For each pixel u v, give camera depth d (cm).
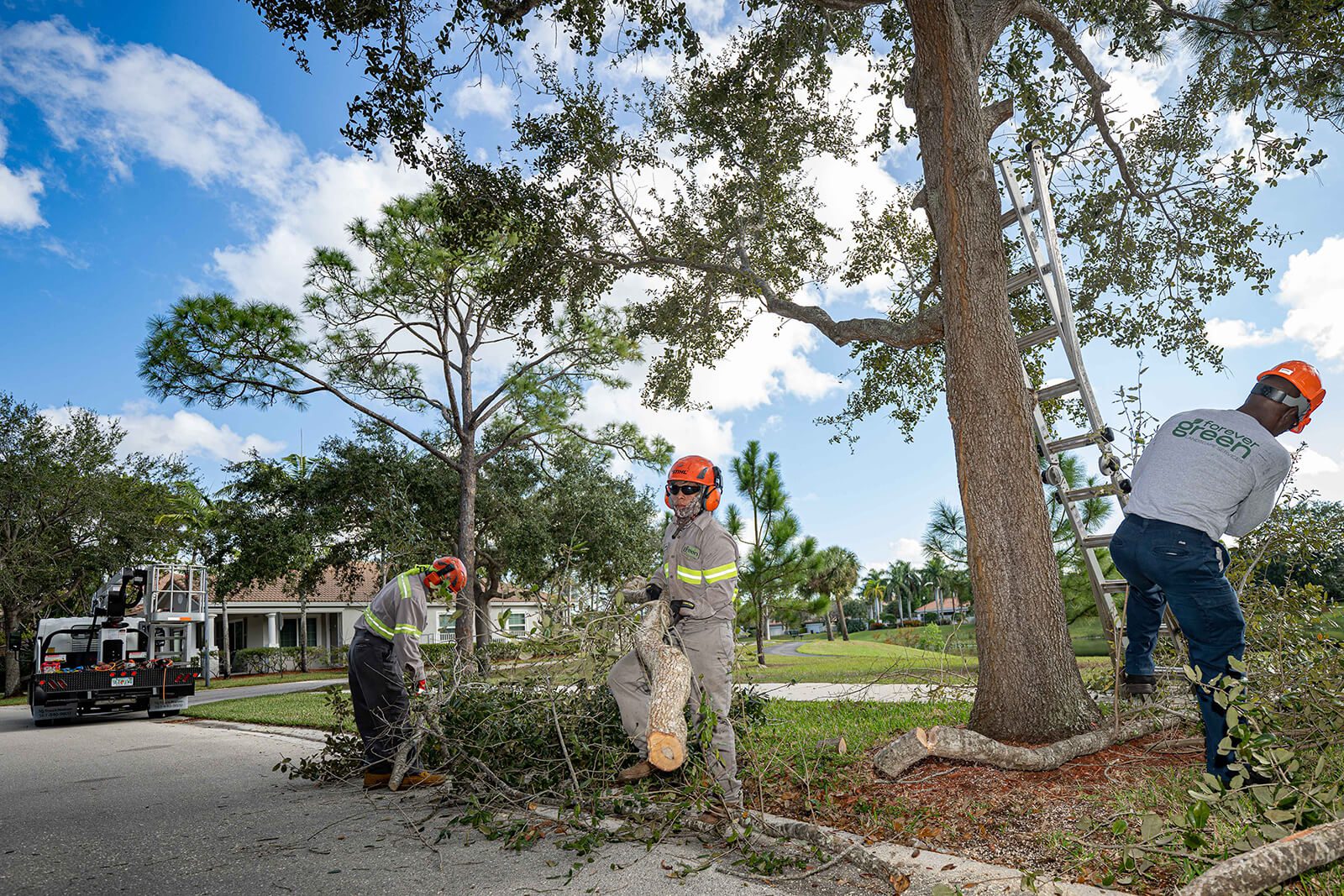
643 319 1123
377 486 2069
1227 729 338
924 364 975
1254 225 832
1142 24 841
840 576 2947
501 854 373
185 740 1015
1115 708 456
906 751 414
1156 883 279
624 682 428
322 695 1606
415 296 1639
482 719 501
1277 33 786
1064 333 545
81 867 387
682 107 986
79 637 1727
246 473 2138
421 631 544
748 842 352
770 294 865
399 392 1689
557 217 1010
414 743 537
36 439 2873
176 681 1518
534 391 1686
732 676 459
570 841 381
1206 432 380
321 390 1582
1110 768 409
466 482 1750
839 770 457
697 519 409
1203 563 356
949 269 540
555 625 484
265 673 3688
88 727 1359
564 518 2228
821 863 330
